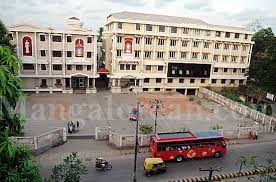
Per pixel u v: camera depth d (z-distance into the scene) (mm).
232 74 70438
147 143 34094
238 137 38312
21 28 53000
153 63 61844
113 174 27422
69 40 56594
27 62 54469
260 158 32688
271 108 53188
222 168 29734
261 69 59844
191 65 64875
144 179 26859
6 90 7473
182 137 30766
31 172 9312
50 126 38781
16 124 9375
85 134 36781
